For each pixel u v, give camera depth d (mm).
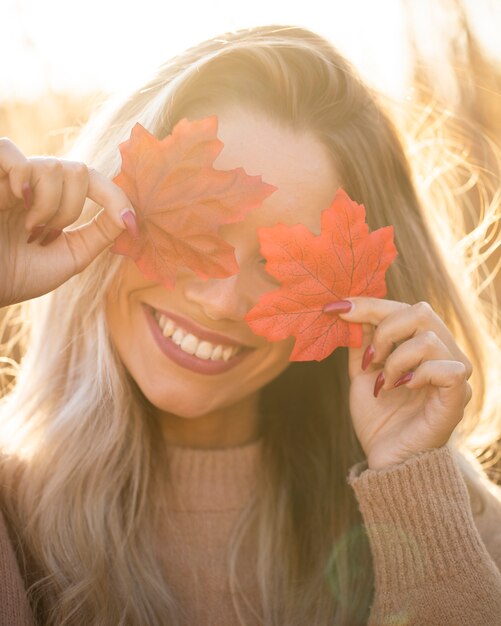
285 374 1576
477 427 1761
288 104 1255
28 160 1023
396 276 1525
